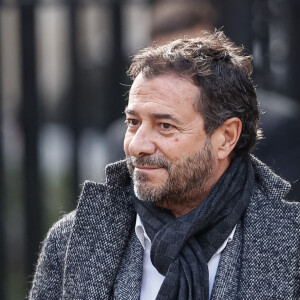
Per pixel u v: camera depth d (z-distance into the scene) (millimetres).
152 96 5672
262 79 9953
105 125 10992
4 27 14570
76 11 10734
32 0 10578
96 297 5984
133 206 6191
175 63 5719
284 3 10094
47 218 12719
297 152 8320
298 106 9047
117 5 10602
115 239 6098
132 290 5902
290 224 5934
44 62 17656
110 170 6156
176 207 5965
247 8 9672
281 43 10078
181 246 5750
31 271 10742
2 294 11055
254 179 6125
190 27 8961
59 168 15844
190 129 5715
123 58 10664
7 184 13711
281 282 5797
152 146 5684
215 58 5859
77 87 10883
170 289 5688
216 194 5863
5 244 11078
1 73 10945
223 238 5879
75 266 6074
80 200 6180
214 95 5766
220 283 5801
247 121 6027
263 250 5871
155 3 10023
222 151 5922
